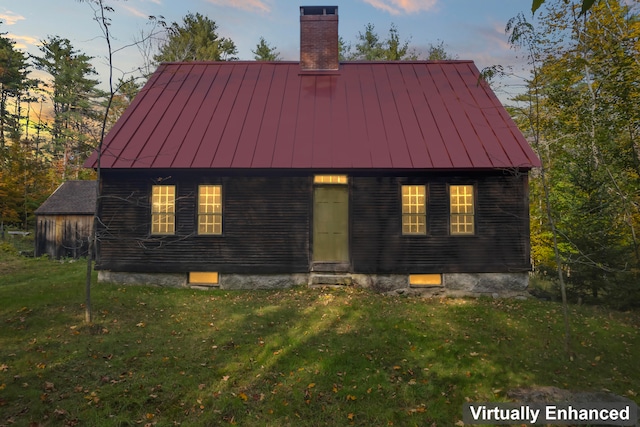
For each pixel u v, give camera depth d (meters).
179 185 12.57
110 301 10.28
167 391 5.96
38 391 5.69
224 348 7.58
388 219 12.38
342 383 6.39
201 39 35.00
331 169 12.21
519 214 12.32
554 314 10.52
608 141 12.69
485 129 13.26
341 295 11.49
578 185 12.29
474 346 8.14
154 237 12.48
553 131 11.83
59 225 22.34
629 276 11.44
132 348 7.39
